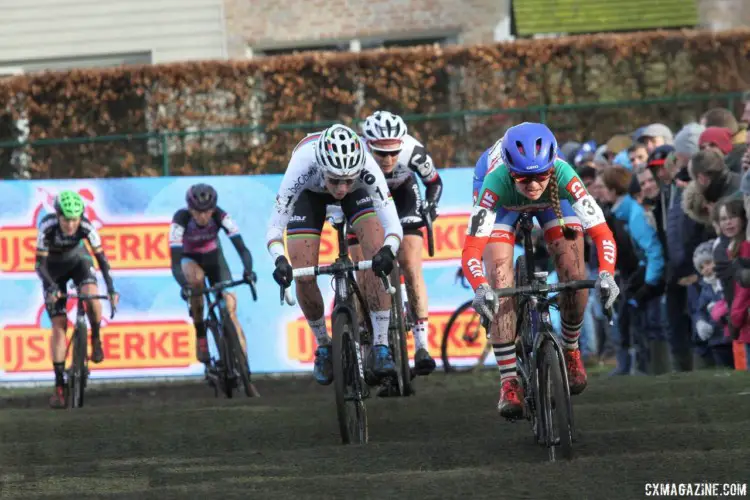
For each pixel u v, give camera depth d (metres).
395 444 20.44
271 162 44.09
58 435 25.52
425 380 36.34
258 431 24.02
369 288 22.73
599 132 42.84
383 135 26.77
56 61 58.72
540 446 19.09
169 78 45.78
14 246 40.50
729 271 29.80
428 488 15.90
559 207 18.31
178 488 17.06
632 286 34.53
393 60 45.09
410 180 29.03
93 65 58.50
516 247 36.56
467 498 15.18
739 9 55.12
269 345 39.69
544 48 44.97
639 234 33.91
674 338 33.72
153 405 32.16
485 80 45.00
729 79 45.50
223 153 44.16
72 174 44.25
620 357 35.56
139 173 44.16
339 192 20.73
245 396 35.12
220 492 16.45
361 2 57.47
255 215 39.94
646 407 23.84
